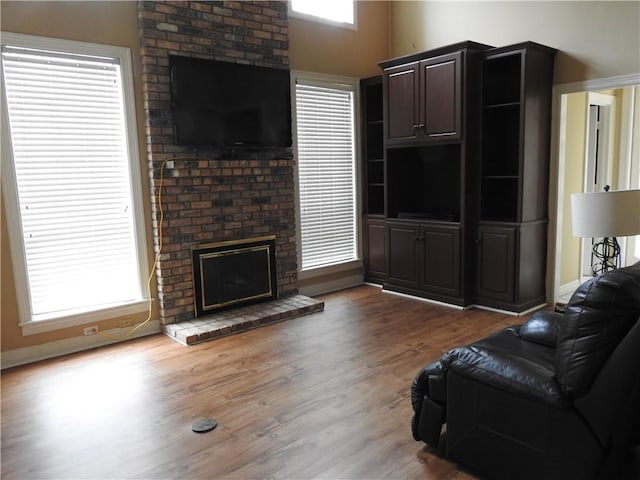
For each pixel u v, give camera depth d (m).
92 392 3.07
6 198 3.43
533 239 4.41
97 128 3.80
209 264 4.34
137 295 4.10
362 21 5.54
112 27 3.77
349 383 3.09
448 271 4.68
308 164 5.16
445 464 2.24
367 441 2.44
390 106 4.96
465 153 4.39
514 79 4.50
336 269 5.50
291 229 4.94
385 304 4.85
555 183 4.47
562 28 4.30
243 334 4.08
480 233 4.53
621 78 4.00
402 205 5.36
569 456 1.80
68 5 3.57
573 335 1.75
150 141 3.94
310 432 2.53
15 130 3.46
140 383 3.19
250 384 3.12
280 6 4.65
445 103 4.45
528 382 1.89
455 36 5.17
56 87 3.59
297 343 3.83
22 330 3.56
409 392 2.95
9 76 3.40
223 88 4.23
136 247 4.04
